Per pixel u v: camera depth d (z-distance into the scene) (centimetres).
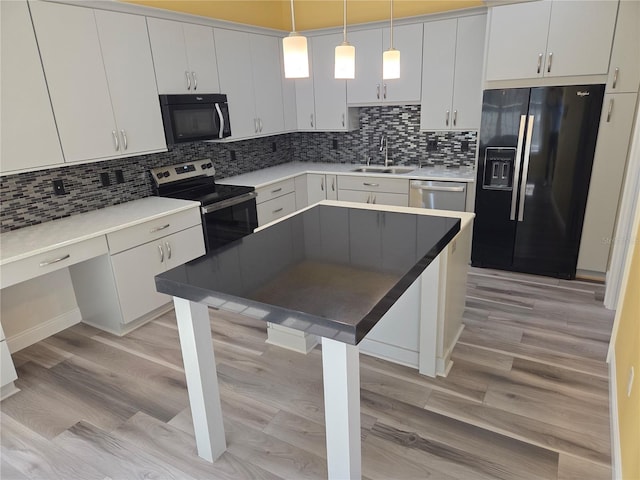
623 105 323
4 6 245
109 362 284
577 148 344
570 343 281
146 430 223
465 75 402
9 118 254
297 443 210
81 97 288
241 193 388
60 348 302
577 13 322
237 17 441
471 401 232
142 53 322
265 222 429
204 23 369
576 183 352
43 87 267
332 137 527
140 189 367
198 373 184
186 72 358
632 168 304
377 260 176
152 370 274
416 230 213
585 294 348
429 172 437
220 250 195
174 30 344
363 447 204
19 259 240
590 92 329
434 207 419
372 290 148
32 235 274
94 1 285
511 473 188
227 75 399
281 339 292
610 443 201
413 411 226
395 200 437
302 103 495
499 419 219
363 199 456
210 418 194
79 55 283
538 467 190
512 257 394
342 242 200
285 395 245
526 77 350
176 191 391
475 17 385
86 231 279
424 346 249
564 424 214
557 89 338
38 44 262
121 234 294
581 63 329
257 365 273
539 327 301
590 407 224
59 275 321
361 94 457
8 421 233
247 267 173
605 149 337
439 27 402
